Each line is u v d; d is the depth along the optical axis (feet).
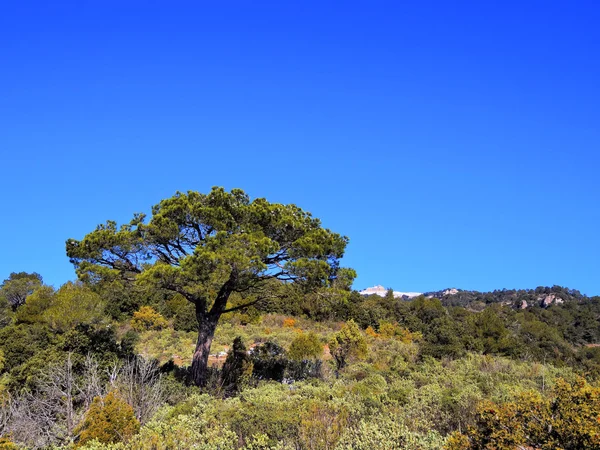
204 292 46.01
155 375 43.37
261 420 24.90
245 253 45.91
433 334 88.69
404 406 30.27
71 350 44.37
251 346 89.25
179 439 21.81
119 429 26.91
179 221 50.88
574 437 16.15
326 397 33.60
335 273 54.13
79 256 49.14
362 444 20.34
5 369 55.77
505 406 18.56
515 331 144.15
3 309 128.06
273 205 54.70
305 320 135.64
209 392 45.24
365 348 73.97
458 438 18.67
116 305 124.77
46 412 34.24
